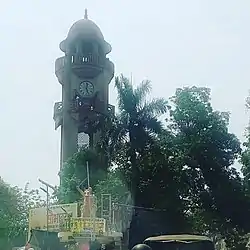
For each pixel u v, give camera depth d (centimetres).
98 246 2723
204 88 4416
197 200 4238
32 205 4266
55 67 6250
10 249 4062
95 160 4112
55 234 2805
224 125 4362
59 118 6028
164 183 3997
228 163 4328
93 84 6084
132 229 3847
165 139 4147
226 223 4250
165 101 4106
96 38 6172
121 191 3897
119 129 4053
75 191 3916
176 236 1711
